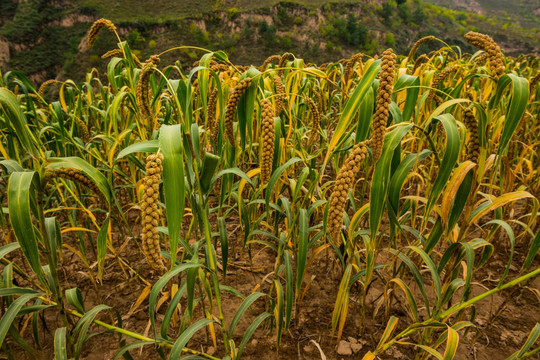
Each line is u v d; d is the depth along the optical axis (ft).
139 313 8.14
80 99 10.96
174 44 304.50
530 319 7.78
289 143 9.83
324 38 346.33
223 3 350.64
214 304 8.39
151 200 3.54
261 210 10.89
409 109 6.07
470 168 4.66
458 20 513.86
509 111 4.45
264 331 7.59
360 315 7.38
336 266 9.43
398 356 6.94
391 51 4.22
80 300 5.56
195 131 4.51
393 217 5.35
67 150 9.51
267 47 322.96
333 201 4.42
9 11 302.86
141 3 339.77
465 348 7.14
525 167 11.81
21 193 3.84
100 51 284.41
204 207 5.08
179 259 9.18
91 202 11.75
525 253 9.92
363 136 5.20
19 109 4.19
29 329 7.79
